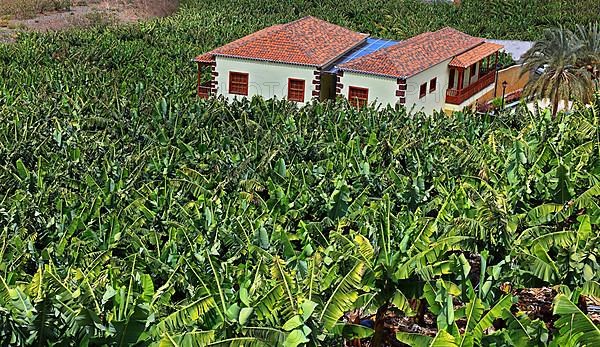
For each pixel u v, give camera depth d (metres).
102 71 52.62
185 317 12.46
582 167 21.06
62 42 61.91
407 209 19.78
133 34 69.12
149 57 59.72
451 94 50.56
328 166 23.94
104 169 24.16
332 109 36.78
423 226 16.81
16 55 56.78
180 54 61.19
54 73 48.50
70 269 15.02
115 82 45.78
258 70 47.69
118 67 56.56
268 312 12.59
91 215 19.72
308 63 46.50
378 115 36.19
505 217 16.66
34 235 18.16
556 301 12.39
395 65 45.16
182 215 19.20
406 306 14.40
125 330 12.25
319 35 50.88
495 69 57.31
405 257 14.86
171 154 26.53
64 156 27.17
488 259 16.09
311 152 27.64
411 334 13.20
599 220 17.17
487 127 33.44
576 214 19.56
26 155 26.89
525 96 48.56
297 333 11.64
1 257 15.73
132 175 23.88
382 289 14.34
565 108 46.91
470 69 54.06
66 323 12.07
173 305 13.66
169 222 18.47
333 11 82.62
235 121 32.78
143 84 45.41
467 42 54.81
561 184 18.69
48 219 19.67
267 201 20.48
